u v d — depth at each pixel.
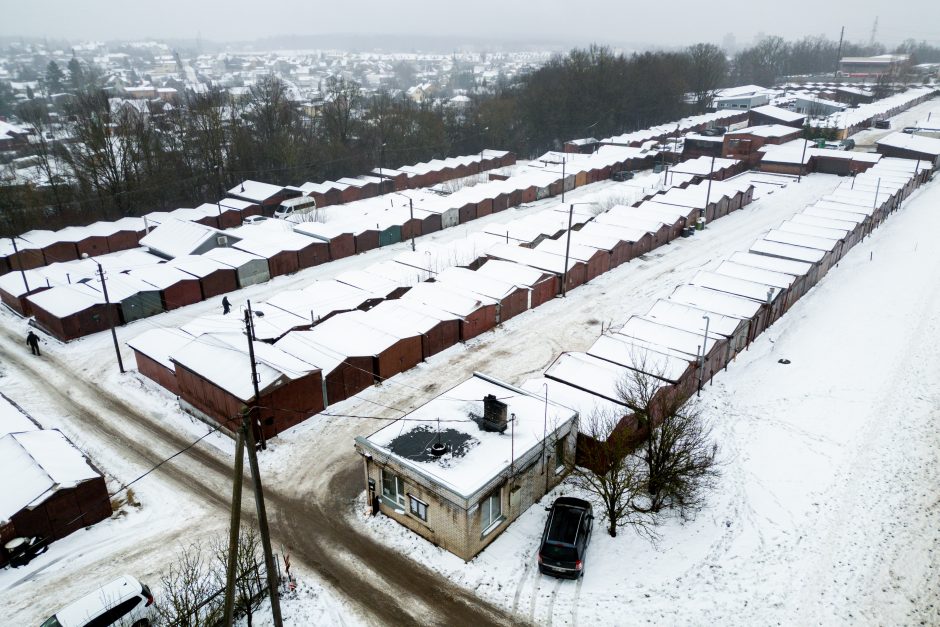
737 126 150.50
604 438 30.14
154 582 24.95
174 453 34.03
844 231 63.62
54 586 24.95
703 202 77.12
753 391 39.03
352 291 51.59
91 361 44.94
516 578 25.14
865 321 48.53
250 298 56.16
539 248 62.16
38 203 78.31
